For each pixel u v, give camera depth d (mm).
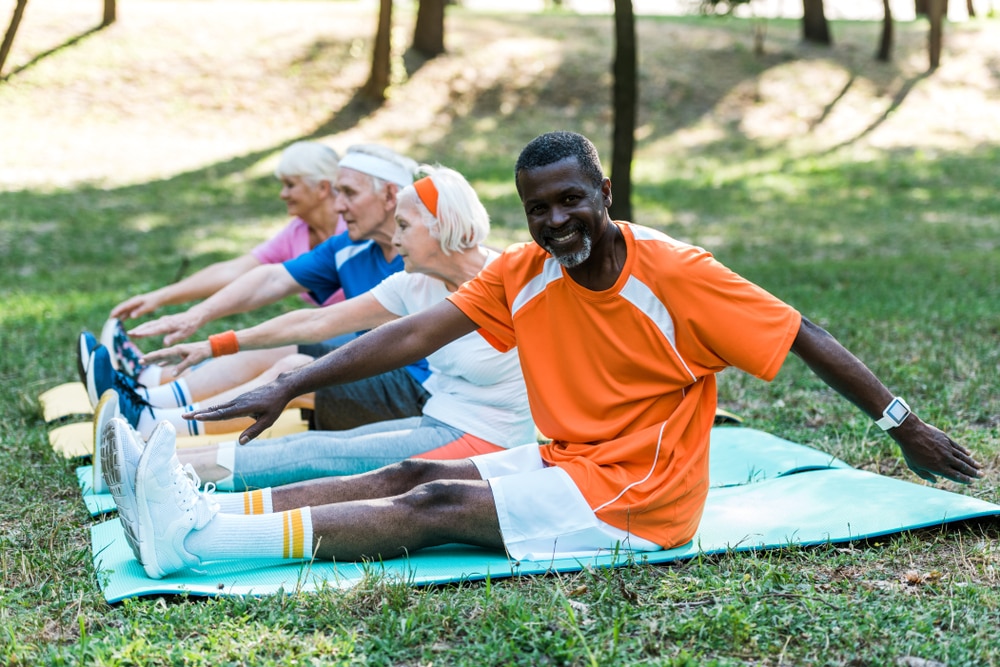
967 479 3023
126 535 3080
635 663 2521
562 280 3170
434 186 3701
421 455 3678
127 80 19188
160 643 2639
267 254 5375
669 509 3209
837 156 19312
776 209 15953
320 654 2605
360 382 4176
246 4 22875
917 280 9938
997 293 9062
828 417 5191
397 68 20625
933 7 23031
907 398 5379
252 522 3104
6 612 2879
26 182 15508
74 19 20594
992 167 18547
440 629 2729
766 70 22719
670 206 15906
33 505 3855
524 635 2662
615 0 11172
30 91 18438
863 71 23047
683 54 23141
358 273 4523
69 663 2545
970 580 3039
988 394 5434
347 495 3285
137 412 4266
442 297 3887
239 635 2670
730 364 3121
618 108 11297
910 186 17484
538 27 23641
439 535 3191
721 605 2809
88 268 11203
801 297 9125
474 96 20312
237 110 18938
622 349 3137
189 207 14820
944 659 2549
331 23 21984
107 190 15438
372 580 2936
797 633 2688
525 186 2967
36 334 7320
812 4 24109
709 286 3027
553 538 3172
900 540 3363
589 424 3246
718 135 20219
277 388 3154
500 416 3732
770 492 3898
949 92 22266
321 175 5219
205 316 4539
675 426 3180
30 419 5219
